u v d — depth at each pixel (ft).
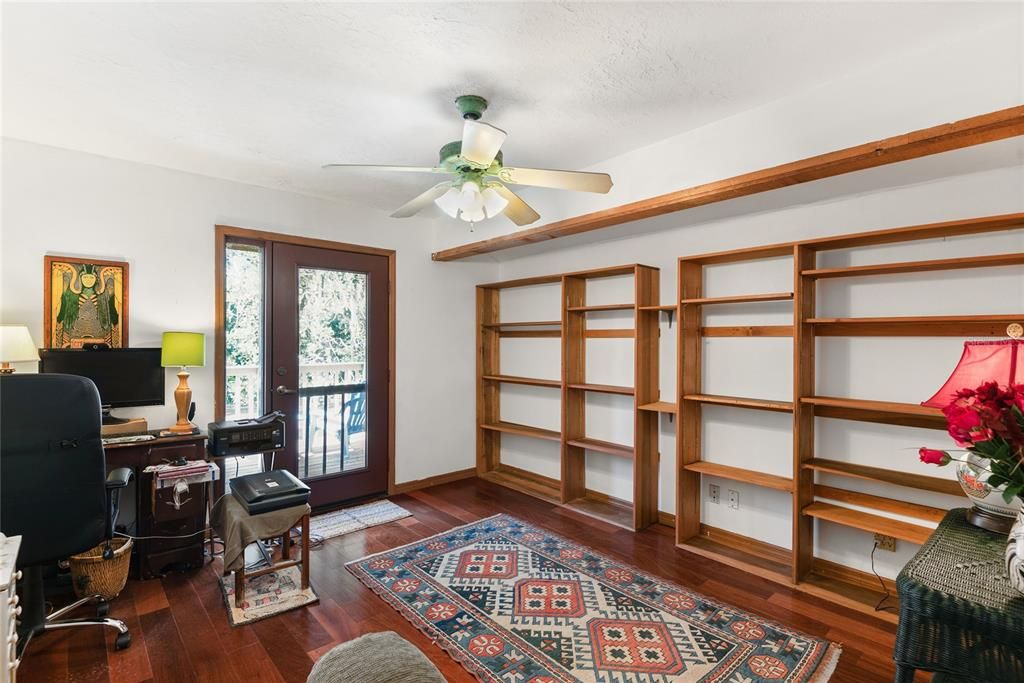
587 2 5.25
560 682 6.21
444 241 14.37
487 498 13.46
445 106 7.65
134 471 8.77
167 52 6.19
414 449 14.35
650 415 11.51
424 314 14.60
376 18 5.52
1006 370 4.73
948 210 7.65
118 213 9.73
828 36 5.86
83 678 6.29
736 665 6.49
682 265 10.23
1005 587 3.66
